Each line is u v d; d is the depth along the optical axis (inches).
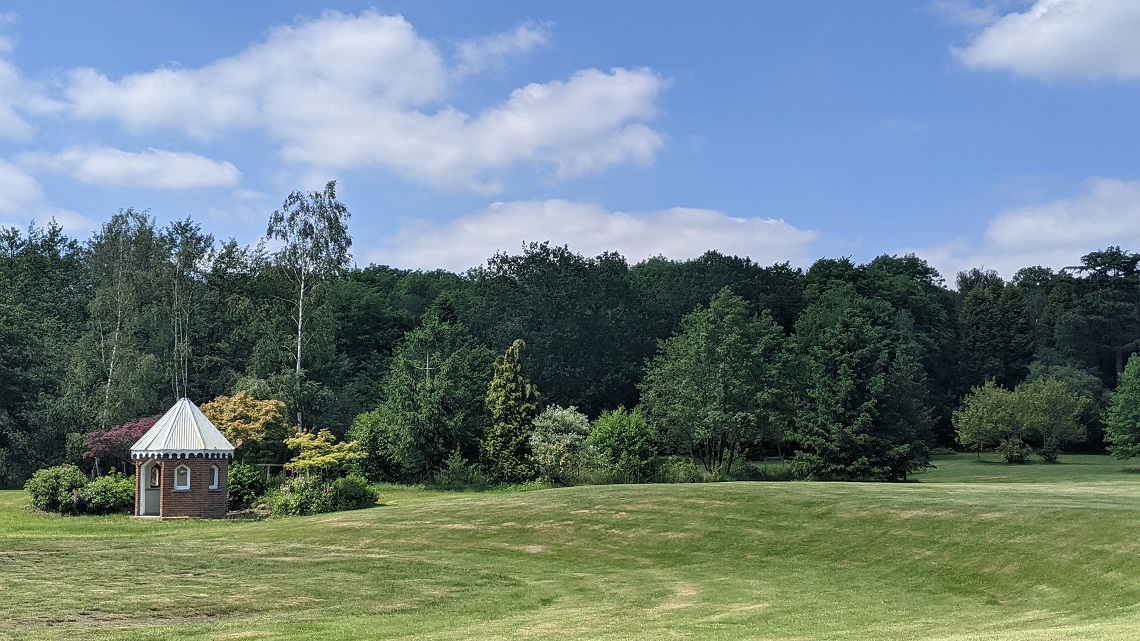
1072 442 3863.2
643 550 1179.9
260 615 818.2
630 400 3496.6
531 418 2421.3
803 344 3243.1
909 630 705.6
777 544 1149.1
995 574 920.9
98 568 1044.5
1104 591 813.9
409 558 1145.4
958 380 4382.4
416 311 4416.8
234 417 2159.2
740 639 668.7
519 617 808.9
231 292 3193.9
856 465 2511.1
